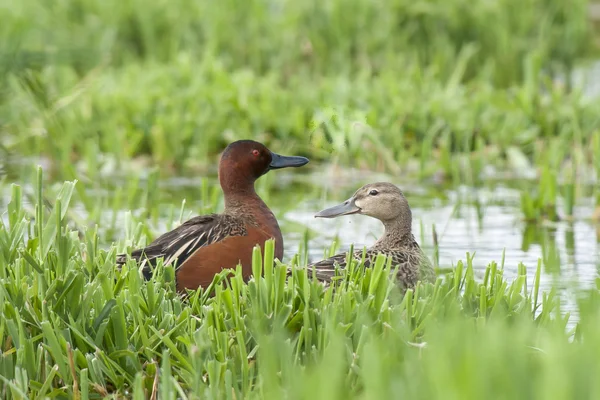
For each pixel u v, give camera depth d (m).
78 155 18.20
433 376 5.55
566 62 25.16
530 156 17.92
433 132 17.59
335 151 13.47
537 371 6.59
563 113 18.31
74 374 6.98
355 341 7.30
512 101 19.16
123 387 7.27
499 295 8.01
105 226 13.23
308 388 5.69
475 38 24.23
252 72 22.66
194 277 9.32
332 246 10.37
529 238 12.88
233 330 7.46
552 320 7.86
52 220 8.73
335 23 23.75
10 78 19.58
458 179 15.80
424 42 24.33
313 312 7.40
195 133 18.20
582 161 16.31
